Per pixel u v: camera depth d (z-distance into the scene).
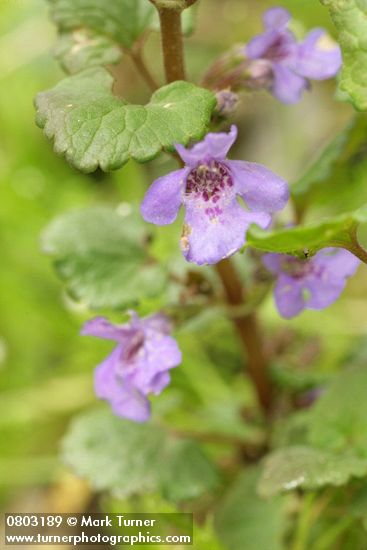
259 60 0.18
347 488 0.18
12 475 0.21
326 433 0.18
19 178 0.24
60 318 0.23
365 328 0.22
